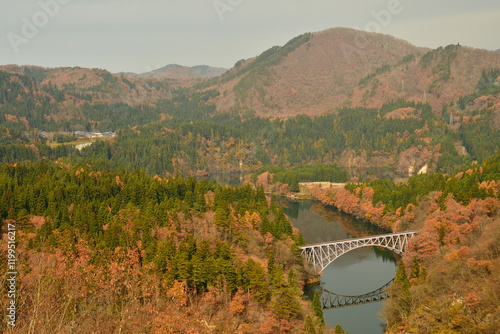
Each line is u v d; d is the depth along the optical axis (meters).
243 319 105.75
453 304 94.88
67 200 165.62
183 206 169.12
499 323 81.44
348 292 145.75
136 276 101.31
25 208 159.25
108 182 189.12
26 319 62.88
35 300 63.38
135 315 74.94
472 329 84.75
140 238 135.00
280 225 163.75
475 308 91.94
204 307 102.12
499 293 91.06
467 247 126.06
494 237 118.81
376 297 141.62
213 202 181.62
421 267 133.88
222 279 111.56
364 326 121.06
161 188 187.25
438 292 108.50
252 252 145.25
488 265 105.06
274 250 148.38
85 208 152.50
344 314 129.25
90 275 92.44
